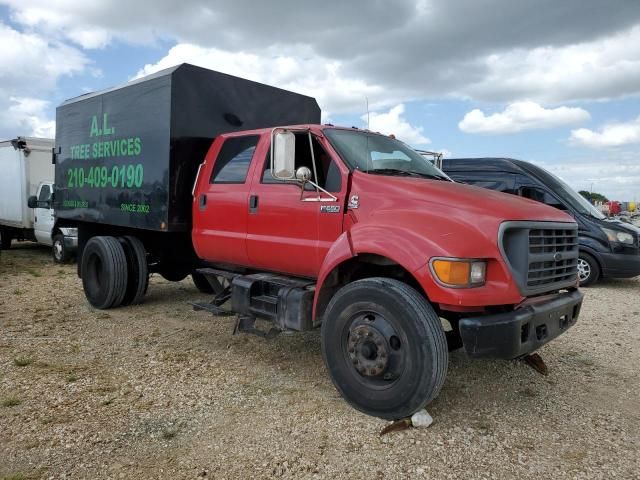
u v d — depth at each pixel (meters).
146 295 8.30
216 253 5.60
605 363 5.26
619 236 9.70
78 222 8.03
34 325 6.34
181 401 4.12
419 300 3.64
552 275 4.01
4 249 15.29
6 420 3.72
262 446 3.43
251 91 6.73
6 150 14.37
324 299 4.40
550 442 3.55
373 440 3.52
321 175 4.61
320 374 4.79
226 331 6.20
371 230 3.94
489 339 3.49
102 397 4.17
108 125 7.07
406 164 4.99
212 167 5.73
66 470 3.10
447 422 3.82
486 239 3.60
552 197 10.38
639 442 3.57
